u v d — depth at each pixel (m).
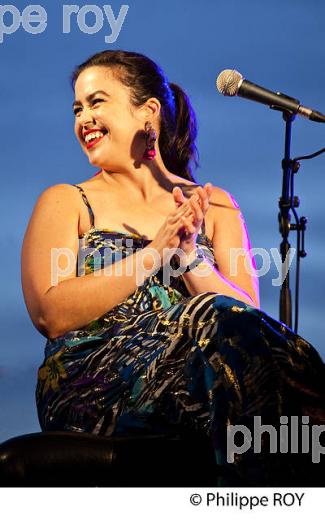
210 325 5.55
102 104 7.11
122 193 7.16
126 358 6.11
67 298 6.41
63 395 6.31
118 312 6.55
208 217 7.33
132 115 7.17
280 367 5.34
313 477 5.23
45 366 6.49
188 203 6.40
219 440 5.26
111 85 7.14
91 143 7.14
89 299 6.39
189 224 6.40
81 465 5.60
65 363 6.36
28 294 6.64
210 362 5.45
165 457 5.68
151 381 5.88
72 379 6.30
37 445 5.57
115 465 5.64
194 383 5.62
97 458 5.62
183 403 5.77
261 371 5.30
